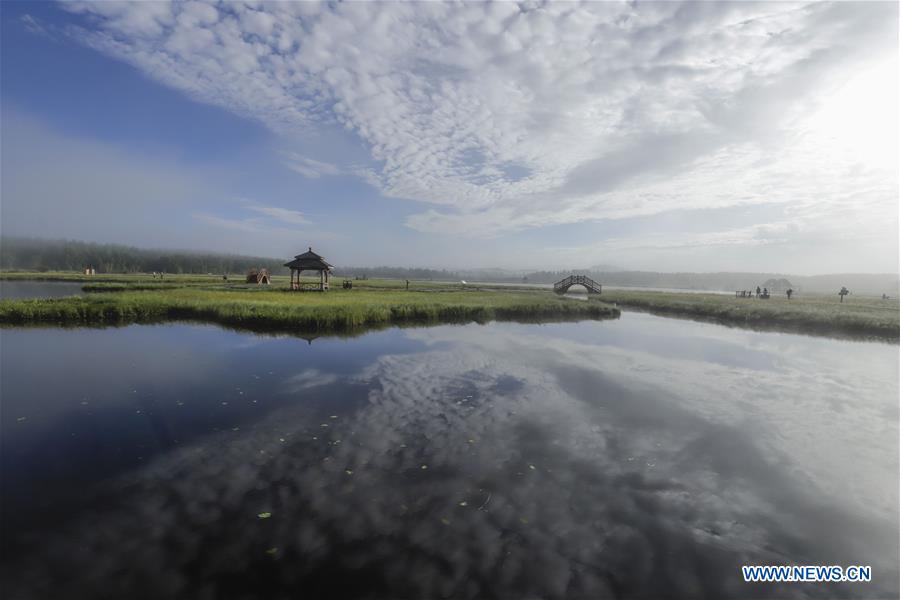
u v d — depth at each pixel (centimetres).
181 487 593
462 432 833
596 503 592
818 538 535
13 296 3712
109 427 813
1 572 422
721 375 1413
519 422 900
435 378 1246
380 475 646
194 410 920
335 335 1989
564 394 1122
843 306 4044
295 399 1013
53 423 829
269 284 6206
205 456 695
